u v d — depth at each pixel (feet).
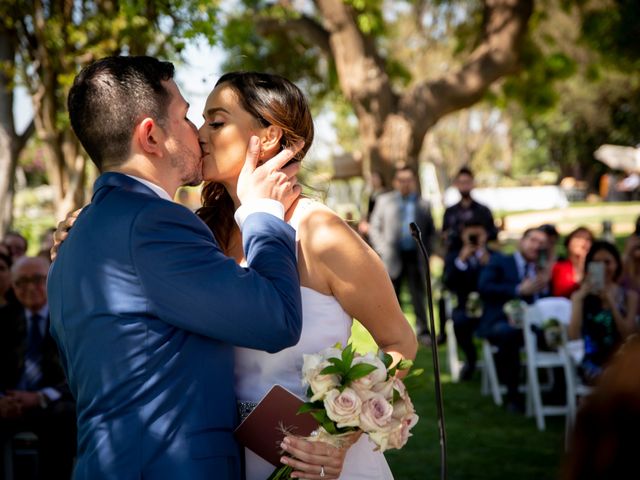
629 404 3.34
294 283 6.73
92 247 6.55
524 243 22.44
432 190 148.36
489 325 21.94
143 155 6.79
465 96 49.70
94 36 16.11
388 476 7.79
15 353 14.32
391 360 6.84
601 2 53.72
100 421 6.49
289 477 6.91
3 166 23.36
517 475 16.19
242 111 7.55
